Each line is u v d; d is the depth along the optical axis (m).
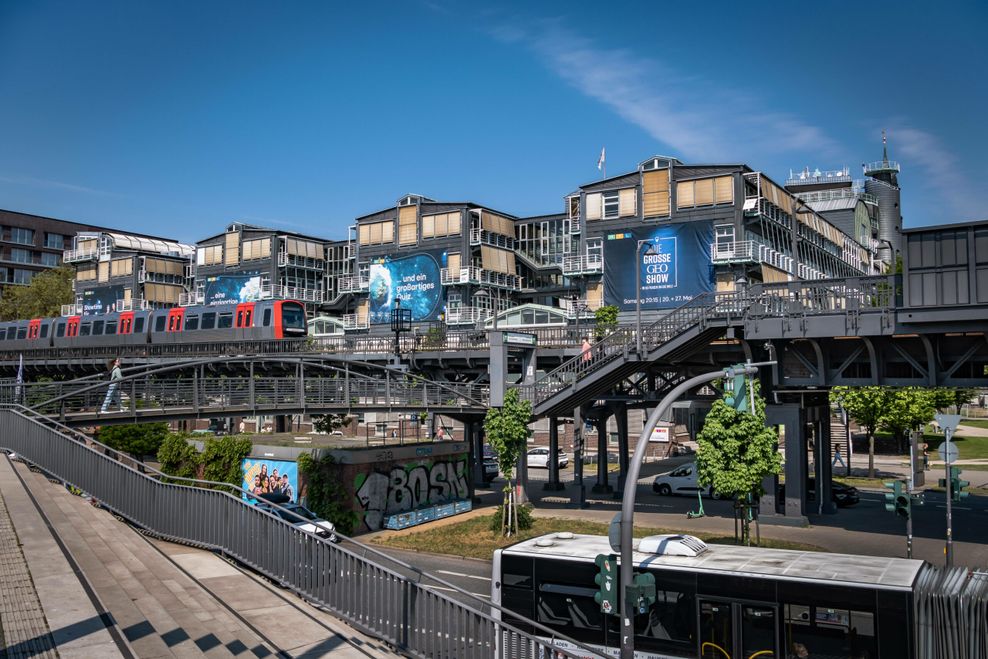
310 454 35.31
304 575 13.51
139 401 29.52
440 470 40.03
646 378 42.88
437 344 56.38
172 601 11.84
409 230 88.56
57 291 118.44
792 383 32.44
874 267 105.38
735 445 24.19
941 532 31.92
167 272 117.00
